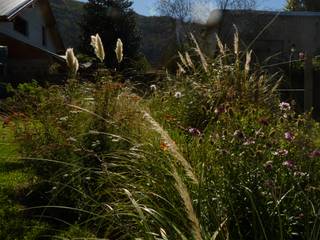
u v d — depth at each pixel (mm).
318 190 3809
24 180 6297
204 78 7430
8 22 24422
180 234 2980
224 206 3662
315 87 15453
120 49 7305
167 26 28500
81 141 5516
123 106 5906
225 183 3773
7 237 4520
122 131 5227
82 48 38906
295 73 15570
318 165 4184
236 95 6570
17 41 23688
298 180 3838
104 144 5375
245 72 6992
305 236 3475
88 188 4922
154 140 4551
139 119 5445
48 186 5512
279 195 3648
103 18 38875
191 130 4680
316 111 15203
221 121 4922
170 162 3889
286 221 3586
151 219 3566
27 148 5852
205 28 24469
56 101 6125
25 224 4836
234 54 7746
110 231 3814
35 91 6914
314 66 15547
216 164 3963
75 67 6738
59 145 5465
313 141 4691
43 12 31484
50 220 5000
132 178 4172
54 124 5836
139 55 35406
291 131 4699
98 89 6105
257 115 5250
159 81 8422
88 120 5699
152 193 3561
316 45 23797
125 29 38844
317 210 3643
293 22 23953
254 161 3934
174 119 6043
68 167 5301
